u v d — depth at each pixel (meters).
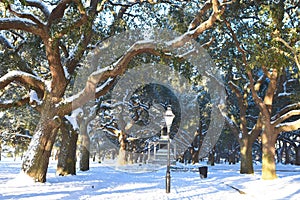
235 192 14.05
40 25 13.21
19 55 15.68
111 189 13.89
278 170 30.23
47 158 14.67
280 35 11.98
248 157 24.12
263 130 18.45
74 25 12.26
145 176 22.56
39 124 14.59
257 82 23.48
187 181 19.03
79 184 15.12
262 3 13.18
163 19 15.30
